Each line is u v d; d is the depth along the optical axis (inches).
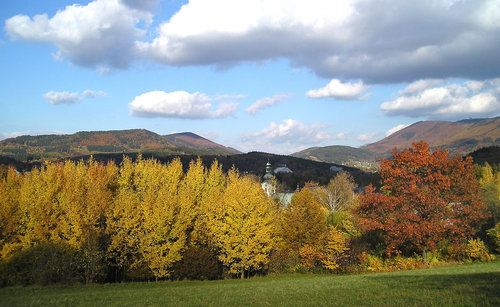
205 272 1290.6
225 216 1381.6
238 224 1326.3
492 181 2709.2
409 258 1350.9
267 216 1429.6
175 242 1267.2
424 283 666.2
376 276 934.4
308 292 689.0
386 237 1424.7
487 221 1547.7
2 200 1181.7
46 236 1209.4
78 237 1186.0
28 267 1073.5
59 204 1296.8
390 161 1368.1
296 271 1503.4
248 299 648.4
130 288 997.2
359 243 1610.5
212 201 1519.4
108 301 682.2
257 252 1334.9
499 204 1571.1
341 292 654.5
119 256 1298.0
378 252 1534.2
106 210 1278.3
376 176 4857.3
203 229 1459.2
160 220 1234.0
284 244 1598.2
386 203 1306.6
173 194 1569.9
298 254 1539.1
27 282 1066.1
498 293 506.3
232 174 2071.9
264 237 1337.4
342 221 1964.8
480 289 545.0
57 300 698.8
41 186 1300.4
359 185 4785.9
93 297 735.7
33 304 658.8
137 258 1320.1
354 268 1369.3
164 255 1301.7
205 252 1337.4
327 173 7121.1
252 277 1413.6
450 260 1306.6
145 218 1284.4
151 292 807.1
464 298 494.6
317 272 1456.7
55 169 1790.1
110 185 1705.2
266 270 1514.5
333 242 1429.6
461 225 1272.1
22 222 1216.8
